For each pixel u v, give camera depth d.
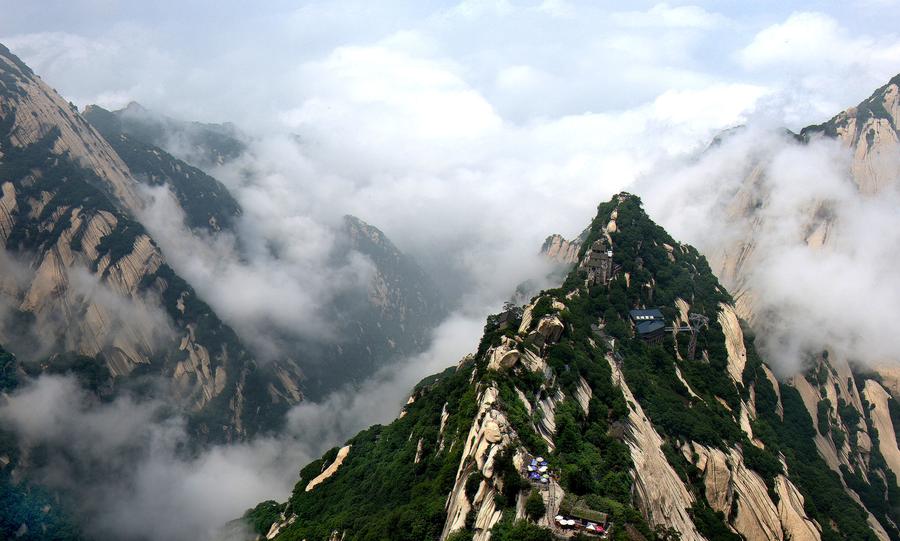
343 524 141.38
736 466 164.50
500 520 98.25
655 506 124.75
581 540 94.00
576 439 121.00
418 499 121.38
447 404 158.88
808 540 161.62
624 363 178.75
